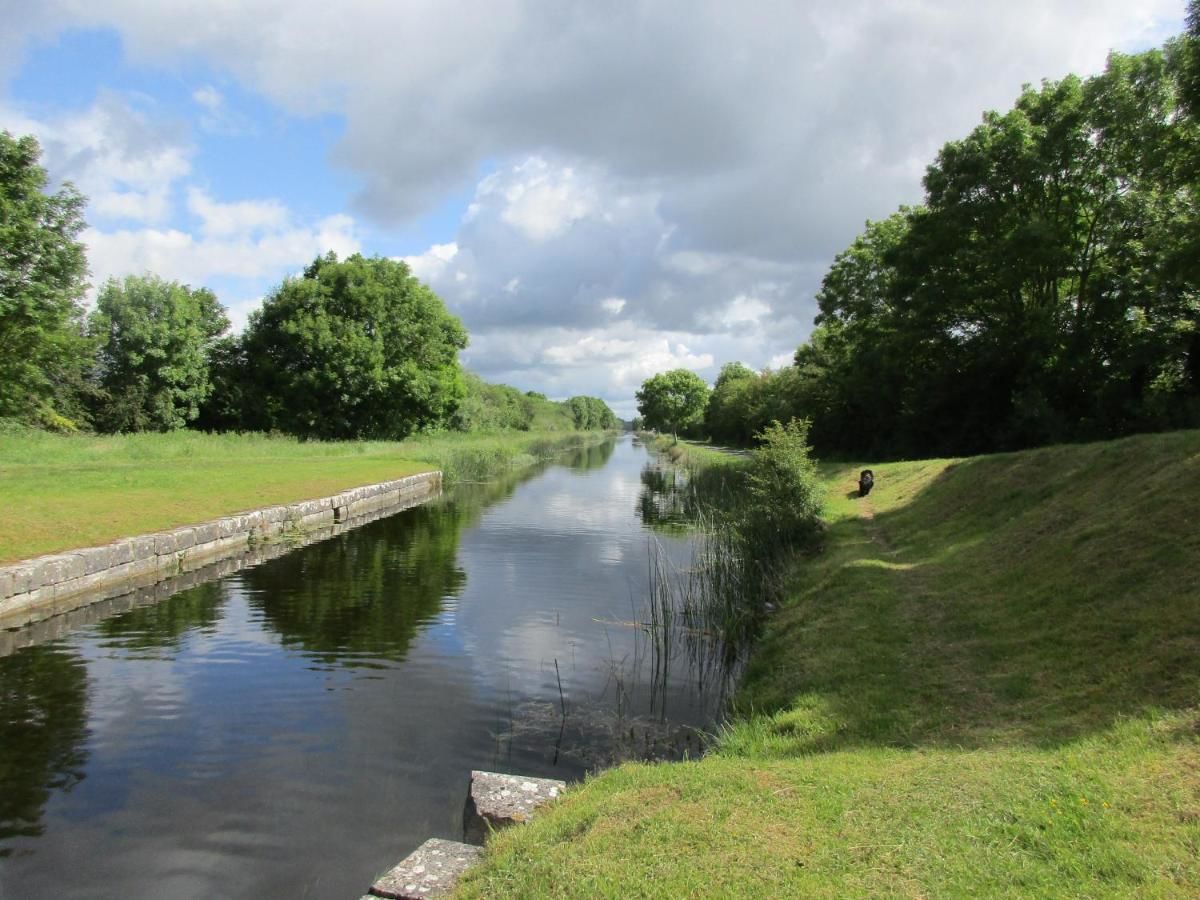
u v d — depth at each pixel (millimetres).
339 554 17203
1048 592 8070
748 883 3432
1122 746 4570
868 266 34594
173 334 41781
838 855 3633
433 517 23969
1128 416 21172
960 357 27641
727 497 24578
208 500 19094
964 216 25734
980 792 4188
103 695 8281
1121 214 22203
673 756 6750
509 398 94375
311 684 8703
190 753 6840
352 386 45719
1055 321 23781
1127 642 6152
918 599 9453
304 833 5492
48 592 11695
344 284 47938
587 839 4078
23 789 6145
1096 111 23375
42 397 30938
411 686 8672
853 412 36500
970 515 13602
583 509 26297
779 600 11695
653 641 10508
